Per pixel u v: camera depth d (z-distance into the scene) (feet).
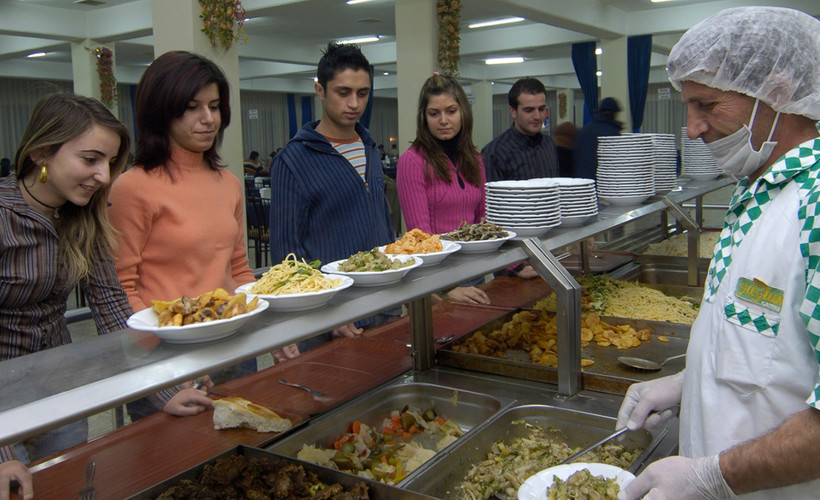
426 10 18.66
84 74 26.94
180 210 5.27
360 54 6.67
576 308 5.18
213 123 5.29
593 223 6.71
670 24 28.07
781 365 2.80
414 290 3.97
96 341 2.90
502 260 5.00
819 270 2.53
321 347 6.10
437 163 7.61
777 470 2.49
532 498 3.41
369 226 7.02
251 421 4.38
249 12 22.41
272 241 6.84
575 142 13.73
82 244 4.38
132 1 24.91
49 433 4.09
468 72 45.29
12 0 24.14
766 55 2.82
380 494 3.63
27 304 4.20
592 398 5.11
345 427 4.80
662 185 9.31
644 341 6.70
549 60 44.55
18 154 4.00
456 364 5.82
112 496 3.52
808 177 2.79
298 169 6.61
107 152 4.01
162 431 4.34
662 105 54.54
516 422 4.87
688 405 3.32
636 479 2.93
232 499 3.58
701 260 9.80
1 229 3.92
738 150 3.09
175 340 2.83
